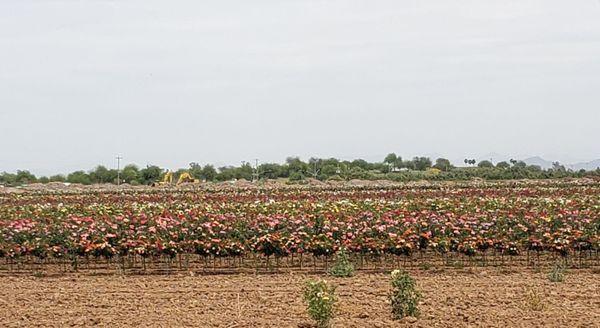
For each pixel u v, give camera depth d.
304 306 16.97
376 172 99.62
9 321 15.82
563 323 15.00
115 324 15.39
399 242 23.27
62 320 15.86
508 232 24.12
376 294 18.48
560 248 23.34
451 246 23.86
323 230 24.11
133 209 32.88
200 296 18.59
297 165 99.62
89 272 23.52
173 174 95.38
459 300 17.50
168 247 23.23
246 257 25.75
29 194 56.06
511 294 18.33
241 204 36.91
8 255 23.62
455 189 54.56
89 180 96.19
